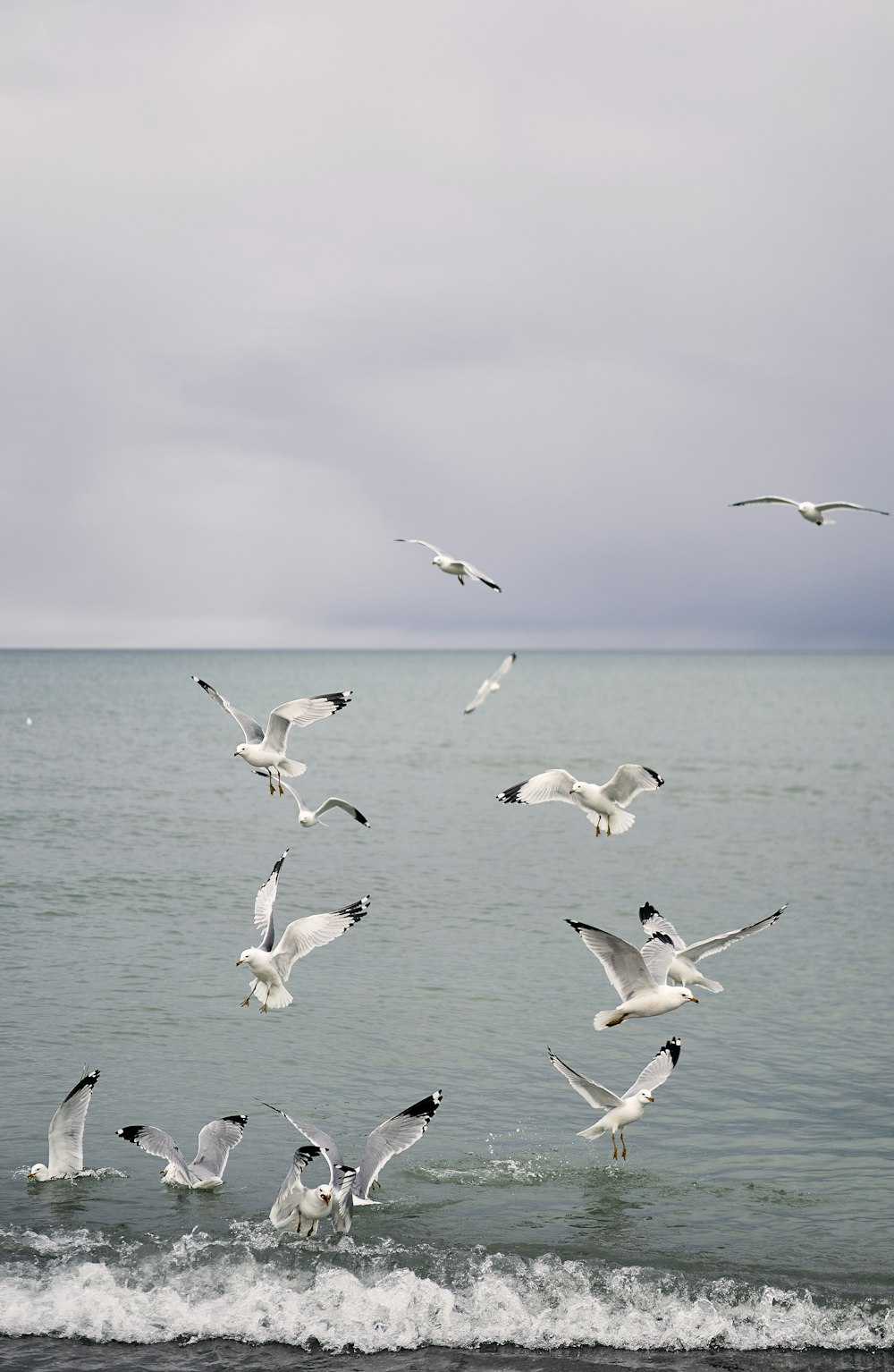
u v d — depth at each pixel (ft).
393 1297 52.37
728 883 141.38
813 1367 48.75
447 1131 68.39
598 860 155.94
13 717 406.00
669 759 298.15
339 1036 82.53
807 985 97.45
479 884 137.28
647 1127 69.56
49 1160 61.57
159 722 393.91
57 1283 52.60
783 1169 64.28
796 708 536.42
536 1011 89.10
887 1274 54.70
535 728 402.11
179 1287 52.80
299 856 152.35
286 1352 48.93
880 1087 75.41
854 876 146.92
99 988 90.99
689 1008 90.89
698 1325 51.11
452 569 73.77
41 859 142.92
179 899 123.03
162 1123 67.92
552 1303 52.34
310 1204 54.34
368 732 381.60
